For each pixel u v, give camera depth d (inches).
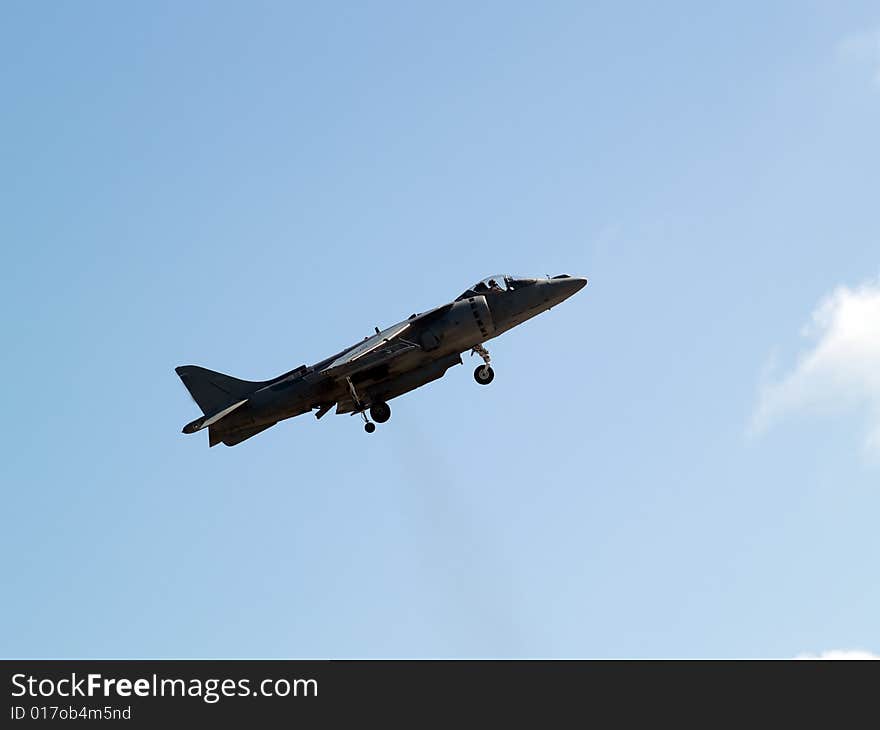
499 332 6441.9
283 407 6441.9
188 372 6653.5
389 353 6235.2
